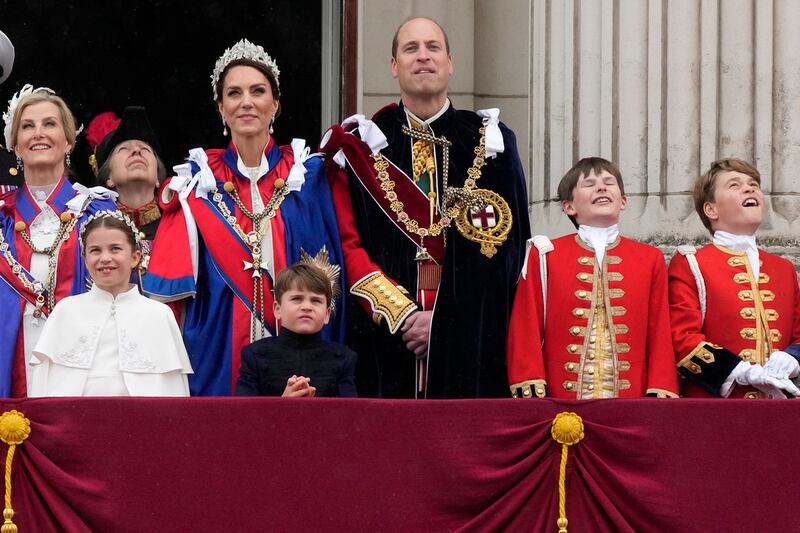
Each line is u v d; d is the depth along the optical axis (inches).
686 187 1074.1
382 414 794.8
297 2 1549.0
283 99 1529.3
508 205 957.8
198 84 1592.0
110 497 781.3
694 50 1081.4
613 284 902.4
